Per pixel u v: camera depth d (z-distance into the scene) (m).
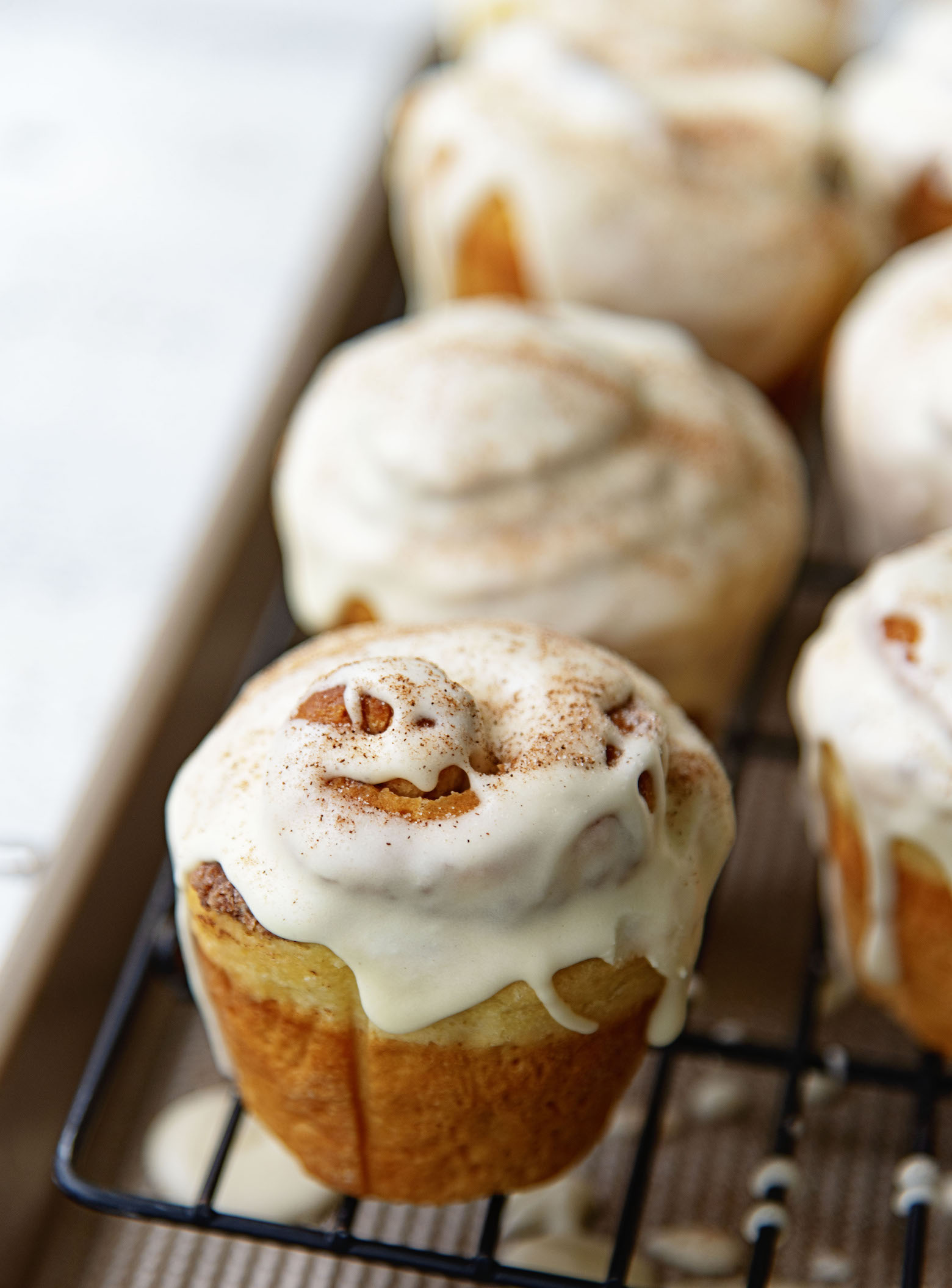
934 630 0.47
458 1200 0.47
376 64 0.81
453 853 0.43
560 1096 0.45
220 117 0.77
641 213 0.59
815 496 0.64
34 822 0.53
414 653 0.45
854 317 0.59
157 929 0.51
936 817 0.47
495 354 0.53
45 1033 0.50
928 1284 0.49
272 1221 0.46
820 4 0.70
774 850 0.56
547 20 0.66
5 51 0.82
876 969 0.49
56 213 0.71
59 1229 0.50
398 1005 0.43
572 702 0.44
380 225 0.68
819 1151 0.51
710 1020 0.53
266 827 0.44
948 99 0.64
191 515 0.61
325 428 0.54
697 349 0.60
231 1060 0.47
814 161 0.62
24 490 0.61
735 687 0.57
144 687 0.55
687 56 0.63
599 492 0.52
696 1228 0.50
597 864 0.43
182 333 0.66
